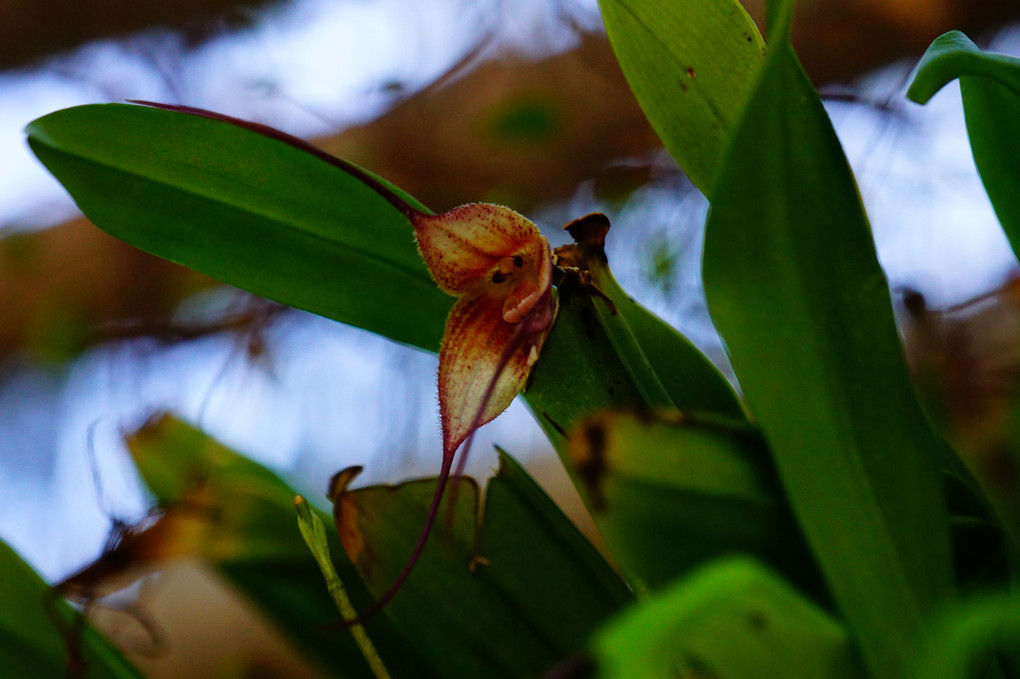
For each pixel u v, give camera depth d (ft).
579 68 4.97
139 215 2.77
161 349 4.74
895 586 2.43
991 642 2.46
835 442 2.45
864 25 4.73
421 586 2.72
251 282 2.80
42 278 5.36
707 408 2.68
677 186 4.51
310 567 2.86
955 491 2.56
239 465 3.03
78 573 2.77
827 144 2.46
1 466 5.22
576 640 2.71
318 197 2.79
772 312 2.46
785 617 2.36
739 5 2.70
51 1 4.96
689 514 2.44
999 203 2.74
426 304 2.81
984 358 3.54
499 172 5.06
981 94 2.72
